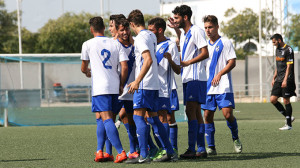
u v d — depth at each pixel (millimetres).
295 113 44500
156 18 16047
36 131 29297
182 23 16453
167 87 16031
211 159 16156
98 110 15578
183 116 38969
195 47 16297
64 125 35094
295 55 70062
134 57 16234
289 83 27406
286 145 20047
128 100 16141
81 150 19281
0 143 22484
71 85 72688
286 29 75375
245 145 20312
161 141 15406
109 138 15359
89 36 102000
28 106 52812
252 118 39125
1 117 38250
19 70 82062
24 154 18328
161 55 15914
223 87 17578
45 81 80812
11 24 105812
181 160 15914
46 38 100562
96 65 15695
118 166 14688
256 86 82375
